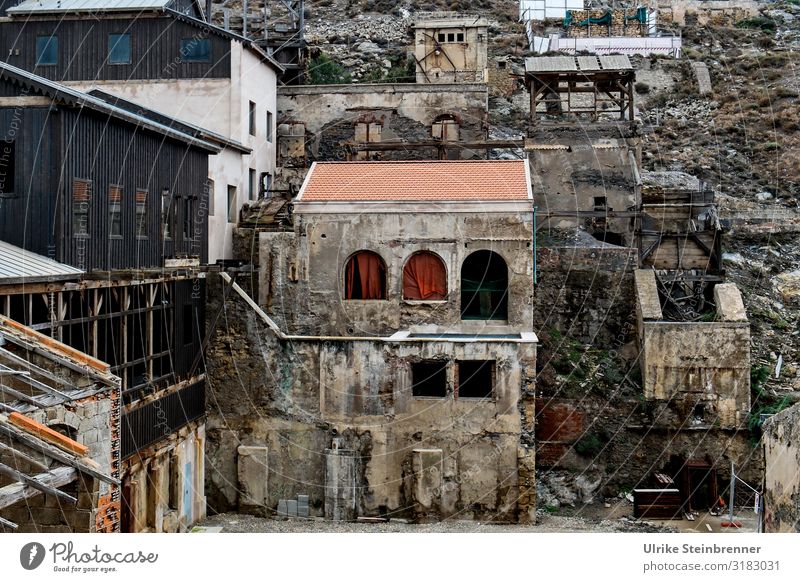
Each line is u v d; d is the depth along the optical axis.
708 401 34.84
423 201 34.19
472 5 78.75
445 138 46.53
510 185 35.16
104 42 40.84
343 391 31.19
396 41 69.44
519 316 33.66
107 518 18.84
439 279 34.25
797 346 39.19
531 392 30.70
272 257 34.78
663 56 68.00
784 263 44.94
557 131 42.38
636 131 42.25
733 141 59.00
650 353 35.12
